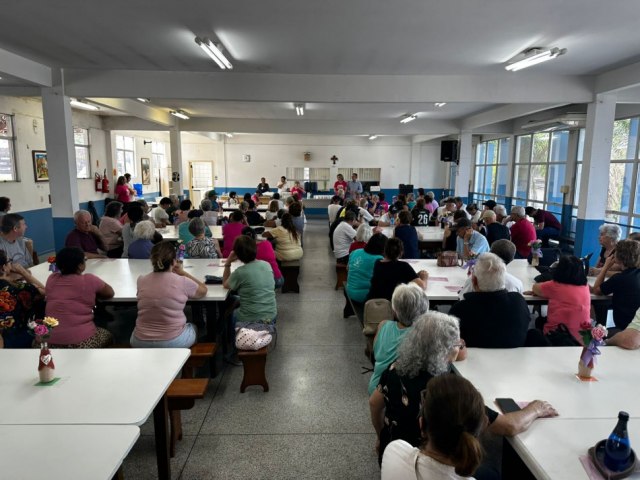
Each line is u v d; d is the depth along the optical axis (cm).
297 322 475
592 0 350
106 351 231
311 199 1501
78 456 146
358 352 399
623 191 796
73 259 280
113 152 1140
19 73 545
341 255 605
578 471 141
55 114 615
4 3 365
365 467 246
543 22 404
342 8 371
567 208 931
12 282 297
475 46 481
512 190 1206
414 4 361
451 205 824
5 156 753
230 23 412
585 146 657
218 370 364
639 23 405
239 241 345
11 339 287
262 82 631
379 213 1015
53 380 197
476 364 216
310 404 312
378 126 1205
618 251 323
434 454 125
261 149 1650
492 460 254
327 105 914
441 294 346
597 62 554
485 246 457
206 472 240
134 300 326
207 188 1650
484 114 995
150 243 481
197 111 1018
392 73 620
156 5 368
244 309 348
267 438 272
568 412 175
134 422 165
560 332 278
